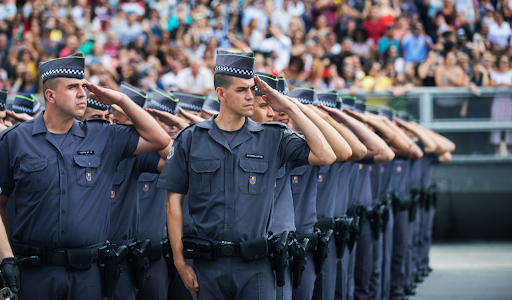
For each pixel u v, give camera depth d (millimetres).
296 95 7258
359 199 9328
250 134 5535
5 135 5555
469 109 15875
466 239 17094
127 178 6594
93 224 5535
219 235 5379
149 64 18047
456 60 16812
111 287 5605
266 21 20656
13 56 18188
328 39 19078
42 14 20078
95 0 21906
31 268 5402
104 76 17438
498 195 16703
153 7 21141
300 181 6902
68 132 5605
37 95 17547
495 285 12016
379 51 19016
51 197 5418
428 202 13461
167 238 7285
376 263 9711
